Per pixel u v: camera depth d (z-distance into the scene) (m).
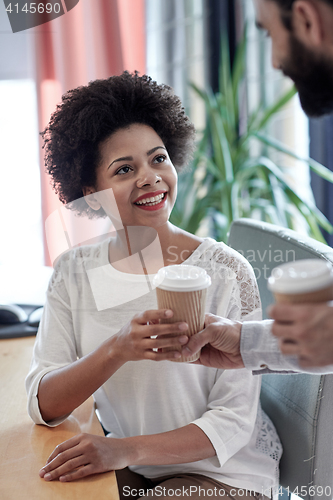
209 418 1.00
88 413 1.04
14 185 2.61
